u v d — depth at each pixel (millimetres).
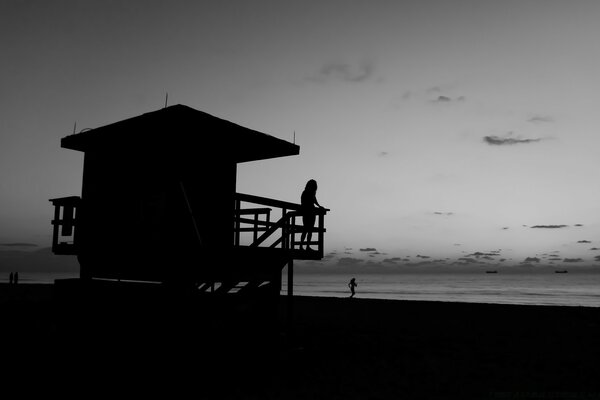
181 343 8609
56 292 11383
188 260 8836
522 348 12797
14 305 17469
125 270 9875
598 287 134625
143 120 9219
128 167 10273
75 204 11453
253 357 10281
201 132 9656
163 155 9406
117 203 10383
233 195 10188
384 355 11641
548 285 157000
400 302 28031
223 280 9562
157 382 8562
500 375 9672
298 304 26500
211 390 8188
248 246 9953
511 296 77875
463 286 142875
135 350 9133
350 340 13828
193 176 9398
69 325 10812
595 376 9641
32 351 10781
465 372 9906
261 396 7871
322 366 10297
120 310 9648
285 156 11688
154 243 9242
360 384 8812
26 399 7395
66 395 7688
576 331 16297
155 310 8938
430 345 13164
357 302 28172
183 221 8898
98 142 10945
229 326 9984
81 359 10023
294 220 10992
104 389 8109
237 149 10664
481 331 16094
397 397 8008
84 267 11000
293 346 11656
